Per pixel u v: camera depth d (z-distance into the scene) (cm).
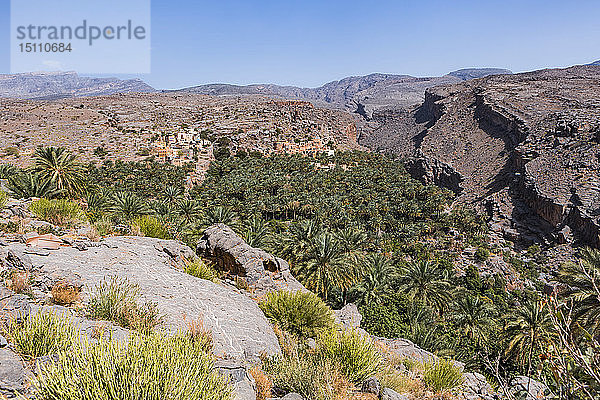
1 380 371
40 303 627
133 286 798
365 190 9344
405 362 1068
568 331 337
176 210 4359
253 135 15425
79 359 373
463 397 872
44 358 434
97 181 7719
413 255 6688
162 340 437
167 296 826
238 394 482
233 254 1352
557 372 329
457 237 7800
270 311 984
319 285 2984
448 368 895
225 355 647
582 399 315
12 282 650
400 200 9075
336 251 3048
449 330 2939
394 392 653
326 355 719
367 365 712
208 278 1175
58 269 782
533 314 2183
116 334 551
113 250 1066
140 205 3178
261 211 7725
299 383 605
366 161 14712
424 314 2947
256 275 1347
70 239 1033
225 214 3456
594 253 1848
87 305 658
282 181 9375
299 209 8031
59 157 3447
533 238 8125
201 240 1505
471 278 5872
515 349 2325
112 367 371
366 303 3105
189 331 644
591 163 9031
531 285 5975
